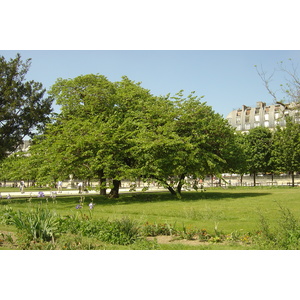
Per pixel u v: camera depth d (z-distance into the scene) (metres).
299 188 42.69
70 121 26.47
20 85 27.73
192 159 25.42
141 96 29.80
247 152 54.66
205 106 28.50
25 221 9.44
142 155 25.94
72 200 26.30
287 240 8.42
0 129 26.36
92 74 28.77
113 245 9.13
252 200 23.55
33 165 26.80
